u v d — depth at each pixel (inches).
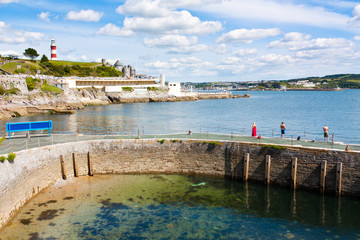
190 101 7386.8
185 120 3169.3
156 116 3595.0
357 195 999.0
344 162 1014.4
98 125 2709.2
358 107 4827.8
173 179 1214.3
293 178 1090.7
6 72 5022.1
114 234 788.6
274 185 1137.4
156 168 1294.3
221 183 1171.9
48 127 1350.9
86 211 914.1
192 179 1215.6
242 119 3265.3
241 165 1203.2
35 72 5915.4
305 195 1043.9
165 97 7199.8
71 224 834.2
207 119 3275.1
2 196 805.9
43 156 1085.8
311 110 4367.6
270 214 913.5
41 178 1067.9
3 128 2415.1
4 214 812.0
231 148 1221.7
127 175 1259.2
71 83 5595.5
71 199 1000.2
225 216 900.0
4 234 772.6
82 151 1243.2
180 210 935.7
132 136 1391.5
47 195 1027.9
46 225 824.3
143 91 6870.1
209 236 788.6
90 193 1055.6
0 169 822.5
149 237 778.8
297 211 931.3
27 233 781.9
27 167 979.9
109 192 1067.9
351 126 2620.6
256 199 1020.5
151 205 967.6
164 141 1294.3
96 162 1266.0
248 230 821.9
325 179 1043.3
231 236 790.5
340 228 830.5
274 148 1135.6
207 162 1259.8
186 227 832.3
